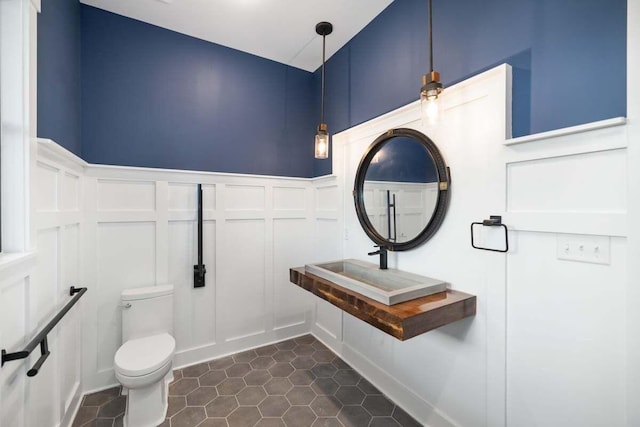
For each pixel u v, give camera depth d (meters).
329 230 2.66
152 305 2.07
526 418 1.27
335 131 2.61
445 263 1.61
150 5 2.04
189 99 2.39
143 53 2.21
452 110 1.56
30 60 1.16
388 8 2.03
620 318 1.01
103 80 2.08
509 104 1.33
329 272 1.81
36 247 1.21
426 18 1.75
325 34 2.31
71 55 1.79
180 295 2.33
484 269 1.42
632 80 0.96
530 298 1.25
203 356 2.41
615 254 1.02
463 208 1.51
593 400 1.08
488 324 1.40
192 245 2.37
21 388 1.09
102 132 2.07
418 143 1.73
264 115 2.72
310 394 1.99
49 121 1.45
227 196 2.52
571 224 1.11
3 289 0.96
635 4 0.96
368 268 1.99
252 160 2.66
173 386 2.06
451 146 1.57
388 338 1.98
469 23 1.52
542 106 1.24
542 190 1.20
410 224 1.78
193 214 2.37
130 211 2.14
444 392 1.61
